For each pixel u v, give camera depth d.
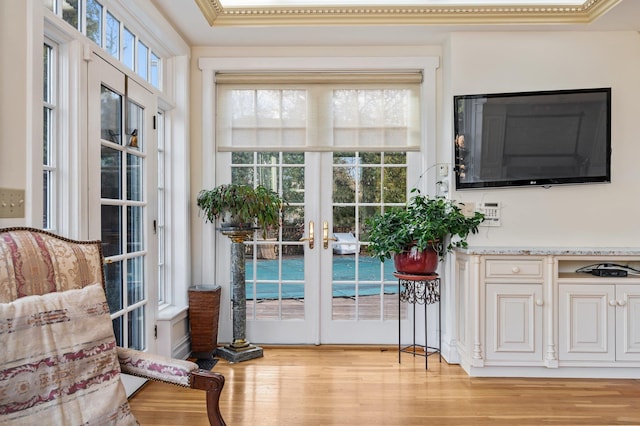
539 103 3.15
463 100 3.20
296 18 3.12
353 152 3.61
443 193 3.40
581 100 3.14
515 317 2.88
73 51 2.04
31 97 1.70
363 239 3.63
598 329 2.87
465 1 3.13
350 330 3.62
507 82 3.25
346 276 3.63
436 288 3.47
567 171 3.15
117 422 1.36
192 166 3.53
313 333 3.61
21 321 1.24
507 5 3.04
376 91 3.58
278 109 3.59
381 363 3.19
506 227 3.23
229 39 3.38
